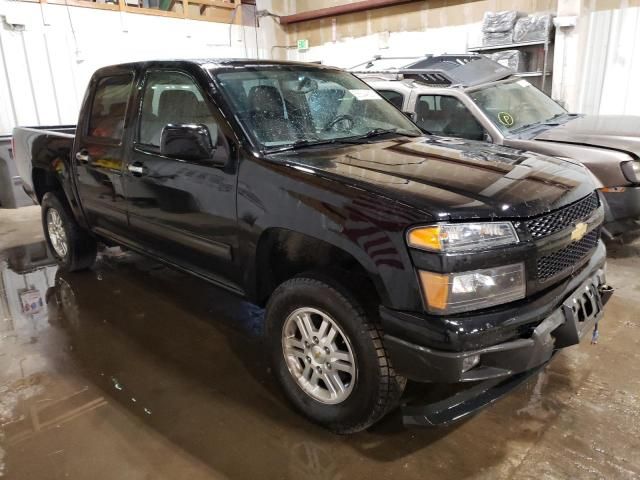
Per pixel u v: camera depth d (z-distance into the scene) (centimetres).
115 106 334
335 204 205
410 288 185
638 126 461
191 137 245
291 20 1083
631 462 208
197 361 296
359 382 209
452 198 192
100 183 344
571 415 238
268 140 253
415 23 908
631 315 334
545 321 196
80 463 216
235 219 247
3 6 703
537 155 263
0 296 397
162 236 303
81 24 794
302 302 223
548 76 757
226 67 284
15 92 737
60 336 328
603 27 690
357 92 333
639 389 257
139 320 349
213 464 213
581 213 220
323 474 206
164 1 934
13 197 705
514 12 739
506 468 207
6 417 248
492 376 187
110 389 269
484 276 185
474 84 500
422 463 211
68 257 421
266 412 247
